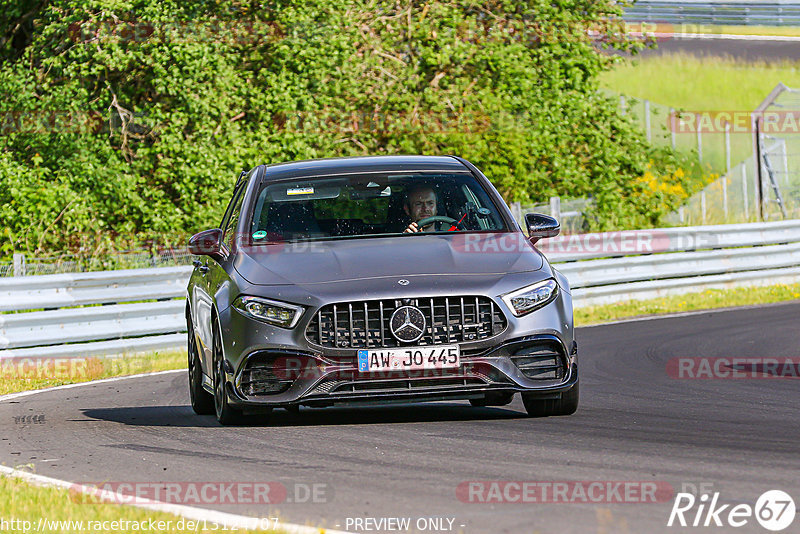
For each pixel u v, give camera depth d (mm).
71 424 29328
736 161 107750
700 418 26906
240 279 26375
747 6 155375
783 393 31250
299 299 25109
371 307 24906
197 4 71500
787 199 97688
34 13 75312
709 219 90438
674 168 89875
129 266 65438
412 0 81500
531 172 80000
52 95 69062
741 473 19906
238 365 25422
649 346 44219
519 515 17234
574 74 82938
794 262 71250
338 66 74688
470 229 28547
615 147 82562
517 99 80312
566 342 25906
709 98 129375
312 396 24875
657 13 150250
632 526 16438
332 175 30203
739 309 58531
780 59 142875
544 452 22359
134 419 29891
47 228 67062
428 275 25500
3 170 67312
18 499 19203
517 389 25219
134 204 69312
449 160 31641
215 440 25031
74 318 47531
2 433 28125
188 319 32031
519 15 83688
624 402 30047
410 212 28922
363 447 23375
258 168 31859
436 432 25078
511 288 25516
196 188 70438
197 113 70312
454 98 79188
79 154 69312
